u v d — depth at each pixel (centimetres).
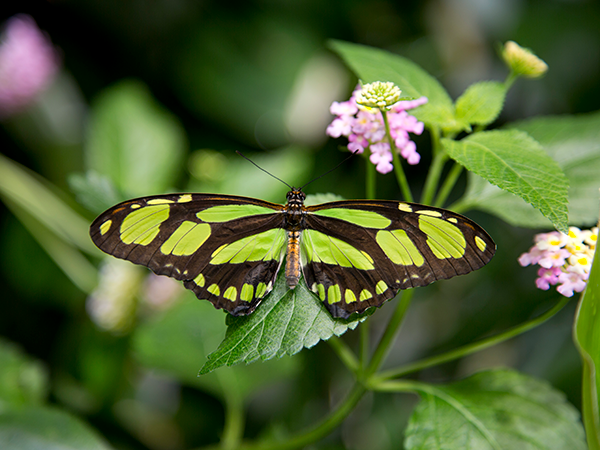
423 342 66
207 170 61
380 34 70
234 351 49
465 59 66
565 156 54
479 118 51
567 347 60
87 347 62
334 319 49
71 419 55
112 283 61
